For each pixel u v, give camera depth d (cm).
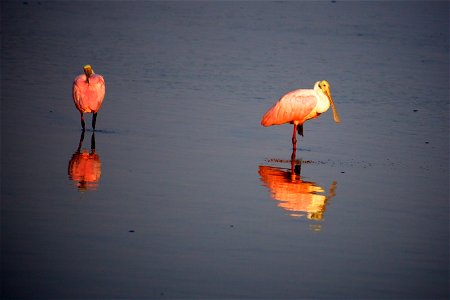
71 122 2009
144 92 2412
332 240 1266
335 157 1789
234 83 2614
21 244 1186
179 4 4569
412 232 1320
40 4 4319
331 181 1592
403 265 1183
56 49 3116
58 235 1227
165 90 2453
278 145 1881
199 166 1647
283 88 2569
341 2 4881
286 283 1102
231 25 3947
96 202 1387
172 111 2172
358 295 1077
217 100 2345
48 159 1647
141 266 1132
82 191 1444
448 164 1766
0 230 1234
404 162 1770
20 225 1260
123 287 1067
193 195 1452
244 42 3472
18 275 1088
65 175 1538
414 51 3475
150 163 1652
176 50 3206
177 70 2795
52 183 1483
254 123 2088
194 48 3272
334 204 1447
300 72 2862
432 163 1770
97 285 1069
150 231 1262
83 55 3016
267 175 1608
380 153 1844
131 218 1316
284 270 1144
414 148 1906
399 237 1294
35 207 1345
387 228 1334
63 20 3859
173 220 1317
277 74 2806
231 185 1526
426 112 2334
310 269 1152
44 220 1287
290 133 2017
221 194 1467
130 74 2694
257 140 1914
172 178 1552
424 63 3192
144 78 2634
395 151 1869
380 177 1639
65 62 2861
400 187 1573
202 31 3728
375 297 1073
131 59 2973
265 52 3253
